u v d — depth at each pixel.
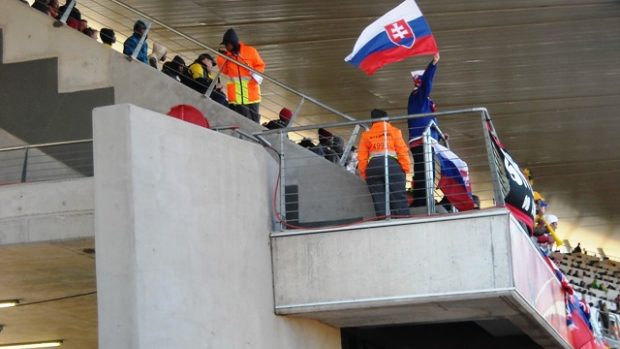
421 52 16.70
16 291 18.16
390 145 16.92
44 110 19.16
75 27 20.00
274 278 16.05
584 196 45.97
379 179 16.83
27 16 19.55
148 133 13.95
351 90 33.31
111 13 27.94
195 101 18.59
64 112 19.08
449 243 15.40
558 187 44.31
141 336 13.21
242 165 15.72
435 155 16.73
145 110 14.01
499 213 15.27
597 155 40.84
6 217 15.81
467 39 31.20
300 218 17.66
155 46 21.41
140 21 19.45
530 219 16.92
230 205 15.25
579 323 20.70
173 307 13.75
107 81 18.98
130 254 13.36
